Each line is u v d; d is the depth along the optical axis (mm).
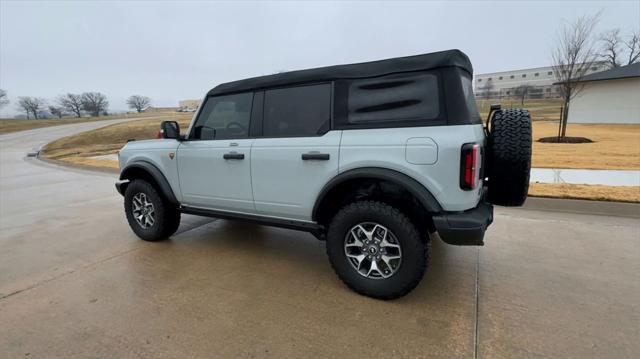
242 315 2600
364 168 2684
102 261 3664
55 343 2314
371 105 2734
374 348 2211
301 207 3059
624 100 21625
